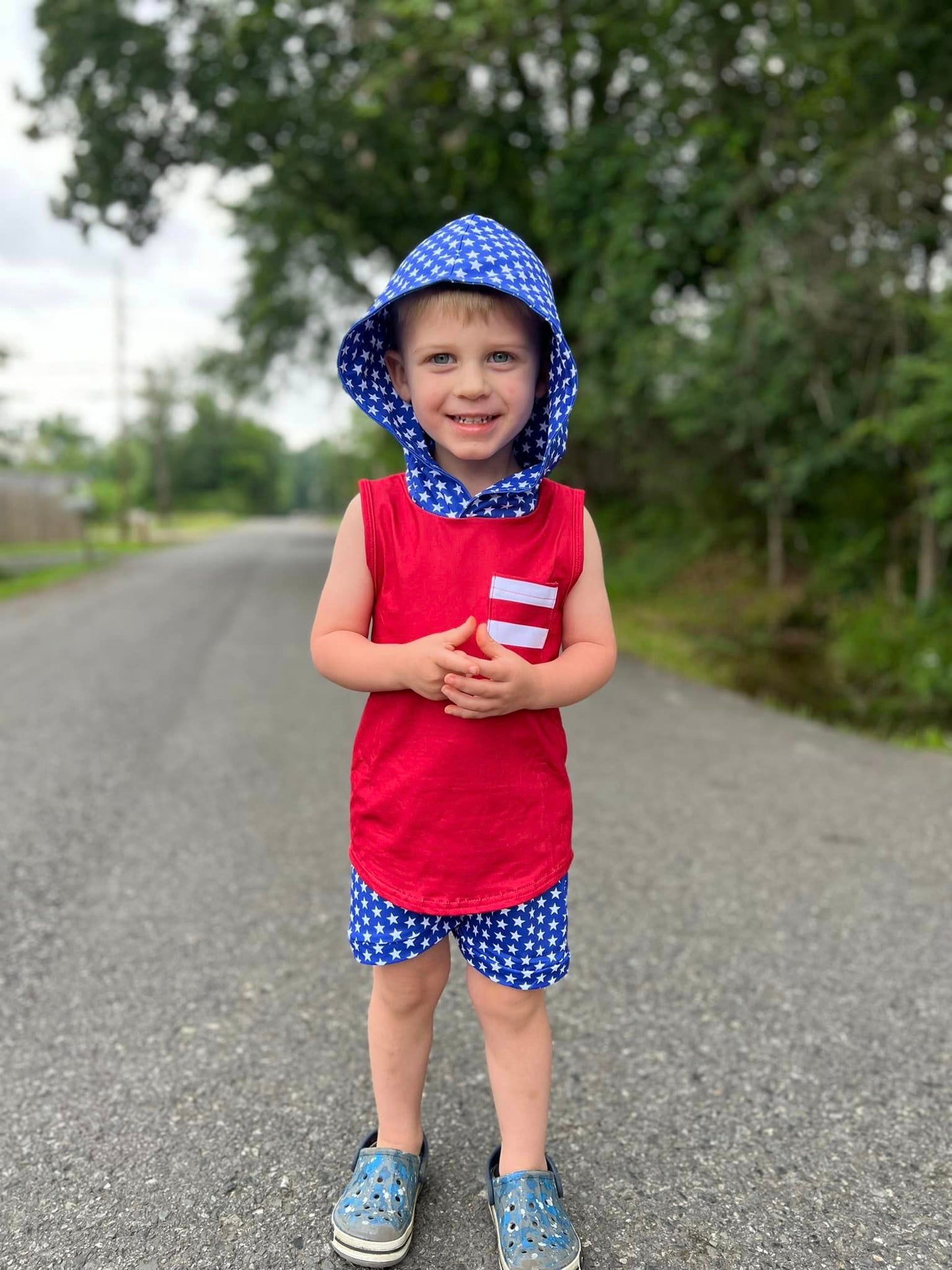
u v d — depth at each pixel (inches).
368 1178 56.4
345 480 2395.4
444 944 56.9
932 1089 71.7
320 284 661.3
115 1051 75.9
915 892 109.0
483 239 51.7
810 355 341.4
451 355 51.9
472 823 52.6
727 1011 82.7
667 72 379.9
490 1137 66.4
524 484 52.4
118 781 153.5
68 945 94.6
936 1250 55.5
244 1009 82.5
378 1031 57.9
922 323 331.3
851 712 252.2
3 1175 61.3
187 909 103.8
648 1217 58.1
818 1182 61.5
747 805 143.2
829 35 353.1
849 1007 83.4
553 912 55.1
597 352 403.2
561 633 56.2
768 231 338.0
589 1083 72.2
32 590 525.3
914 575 371.9
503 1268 53.0
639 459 483.2
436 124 428.5
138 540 1230.3
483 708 49.0
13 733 185.0
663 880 112.3
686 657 319.0
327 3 388.8
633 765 166.6
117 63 417.4
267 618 388.8
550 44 394.6
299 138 439.2
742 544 475.8
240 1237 56.1
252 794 147.2
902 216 322.3
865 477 386.3
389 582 53.5
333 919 101.4
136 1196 59.5
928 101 344.2
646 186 371.9
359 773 55.3
